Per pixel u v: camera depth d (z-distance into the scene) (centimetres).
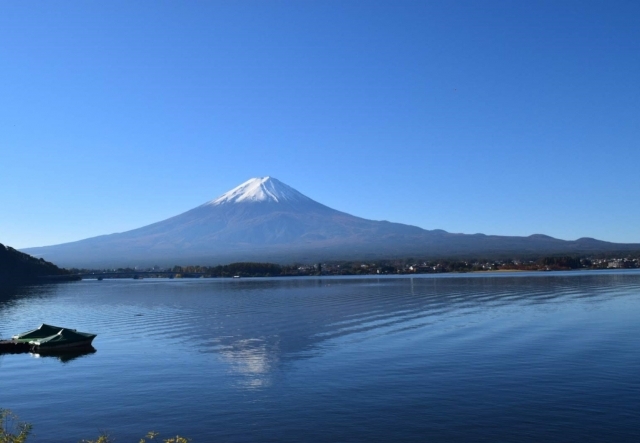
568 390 2855
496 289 10700
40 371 3656
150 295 11631
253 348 4259
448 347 4084
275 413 2606
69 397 2970
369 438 2295
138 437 2369
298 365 3581
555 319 5603
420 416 2522
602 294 8925
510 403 2670
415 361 3603
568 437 2255
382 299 8894
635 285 11375
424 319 5869
